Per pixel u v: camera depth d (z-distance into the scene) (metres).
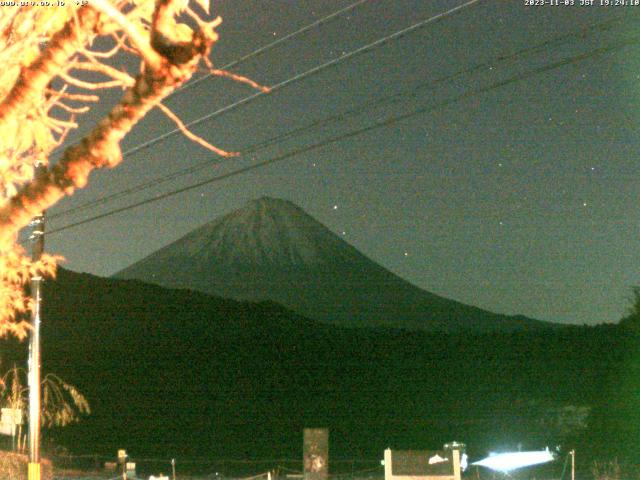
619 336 32.56
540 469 30.03
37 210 4.41
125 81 4.60
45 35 5.24
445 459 21.77
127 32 3.96
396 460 21.77
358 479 31.14
